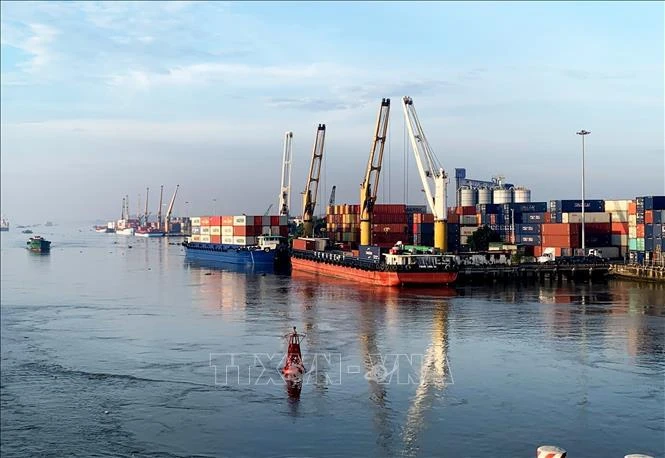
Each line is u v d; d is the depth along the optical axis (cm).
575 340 5969
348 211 16412
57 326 7206
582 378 4728
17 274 14600
